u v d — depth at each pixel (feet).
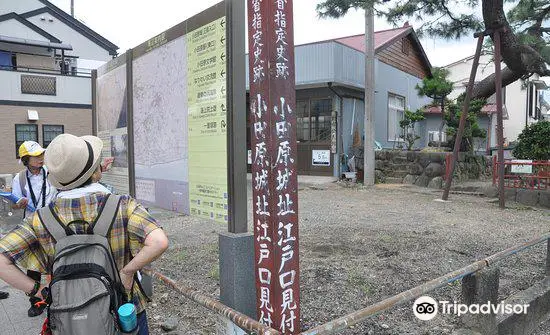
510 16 39.86
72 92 62.64
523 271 16.05
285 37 7.04
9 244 6.02
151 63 12.66
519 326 12.22
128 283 6.23
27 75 59.41
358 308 12.44
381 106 55.31
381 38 60.54
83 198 6.20
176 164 11.44
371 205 31.32
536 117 99.55
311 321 11.66
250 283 8.82
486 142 70.59
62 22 73.77
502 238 20.80
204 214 10.20
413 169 44.50
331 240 20.11
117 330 5.95
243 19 8.94
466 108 34.01
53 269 5.80
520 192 33.68
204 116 10.02
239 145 8.98
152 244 5.99
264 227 7.12
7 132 58.23
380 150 47.65
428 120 68.69
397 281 14.43
